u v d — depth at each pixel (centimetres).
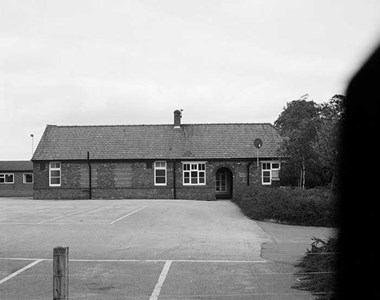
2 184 5938
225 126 4684
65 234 1831
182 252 1408
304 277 1025
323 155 2605
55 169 4431
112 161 4375
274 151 4334
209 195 4300
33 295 926
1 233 1859
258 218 2341
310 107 3988
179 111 4709
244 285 993
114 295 927
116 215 2584
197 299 889
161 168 4372
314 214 2125
